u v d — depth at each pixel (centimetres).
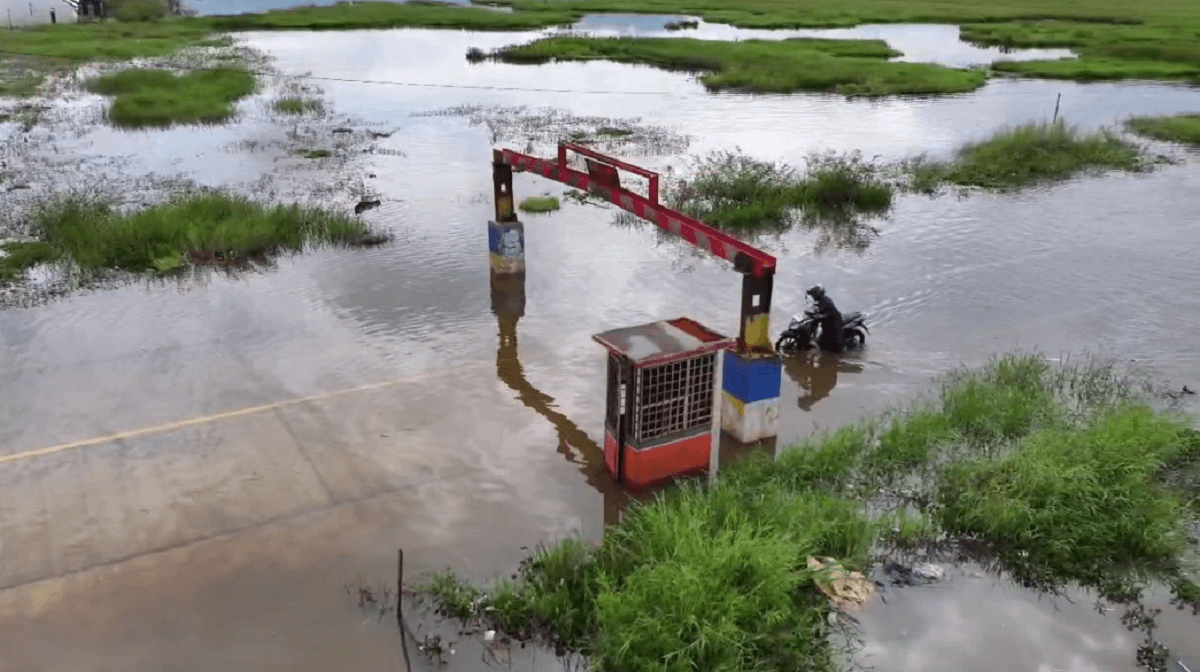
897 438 692
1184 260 1209
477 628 503
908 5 6812
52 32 4594
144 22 5284
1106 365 862
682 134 2144
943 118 2414
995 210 1490
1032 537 575
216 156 1900
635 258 1217
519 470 675
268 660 478
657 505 598
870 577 546
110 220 1270
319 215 1328
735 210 1429
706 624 470
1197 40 4153
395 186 1625
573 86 2995
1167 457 669
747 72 3073
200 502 628
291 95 2752
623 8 6225
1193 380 828
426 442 715
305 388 811
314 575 549
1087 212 1474
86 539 586
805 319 902
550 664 476
